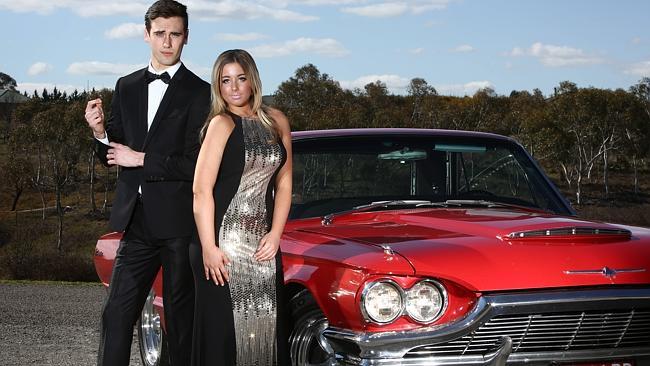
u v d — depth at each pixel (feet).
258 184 13.19
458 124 427.33
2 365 21.59
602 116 371.15
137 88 15.23
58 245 266.77
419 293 12.29
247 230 13.09
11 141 358.02
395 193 16.72
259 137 13.12
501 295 12.26
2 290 48.14
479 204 16.44
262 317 13.03
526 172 18.01
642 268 13.08
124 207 15.01
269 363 13.10
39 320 31.48
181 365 15.30
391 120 434.71
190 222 14.85
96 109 14.80
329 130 17.61
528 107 438.81
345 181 16.60
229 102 13.26
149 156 14.69
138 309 15.33
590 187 402.52
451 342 12.30
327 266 12.97
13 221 320.50
